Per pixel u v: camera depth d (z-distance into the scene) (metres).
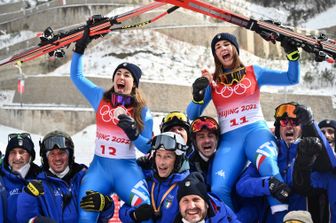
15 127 46.94
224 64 10.30
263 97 47.88
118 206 15.95
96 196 8.51
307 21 65.56
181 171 8.86
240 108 10.18
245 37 57.97
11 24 60.34
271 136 9.88
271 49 58.81
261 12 65.00
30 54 10.58
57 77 49.06
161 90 48.09
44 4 59.66
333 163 9.01
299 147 8.52
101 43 54.16
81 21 57.38
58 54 10.55
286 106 9.68
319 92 52.25
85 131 44.41
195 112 10.48
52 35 10.42
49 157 9.09
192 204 7.66
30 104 49.31
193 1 9.28
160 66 52.41
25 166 9.48
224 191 9.48
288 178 9.27
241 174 9.86
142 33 55.34
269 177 8.87
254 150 9.66
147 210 8.50
